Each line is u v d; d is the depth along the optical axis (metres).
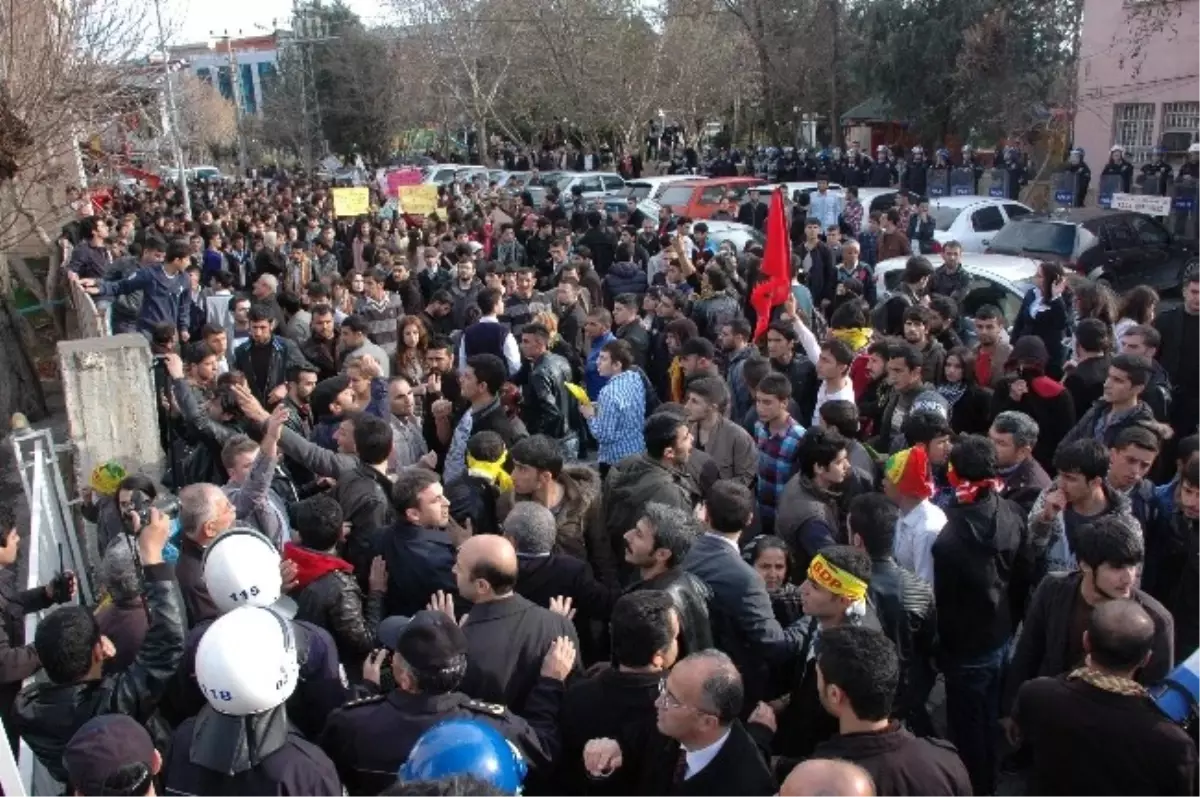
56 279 14.87
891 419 6.63
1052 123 29.94
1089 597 4.12
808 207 21.19
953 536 4.62
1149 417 5.82
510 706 3.78
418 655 3.35
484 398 6.61
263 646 3.08
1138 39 24.95
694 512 5.06
